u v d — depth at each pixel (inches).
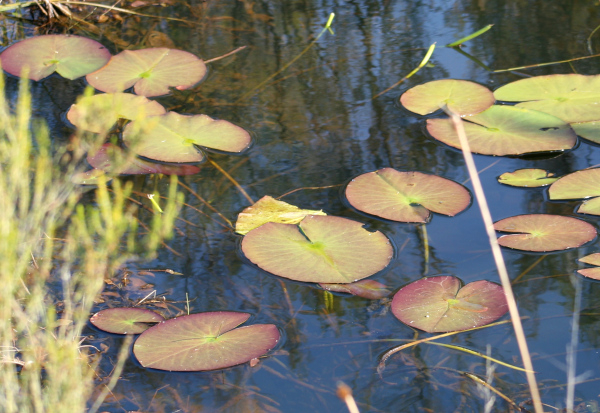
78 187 105.8
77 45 119.9
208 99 114.9
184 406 95.0
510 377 95.8
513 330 97.7
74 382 92.8
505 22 125.4
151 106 112.8
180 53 119.8
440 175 107.3
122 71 117.3
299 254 101.7
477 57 120.0
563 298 99.1
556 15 126.2
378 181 106.5
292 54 121.2
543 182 106.1
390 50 121.6
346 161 108.7
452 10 128.6
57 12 126.2
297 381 95.9
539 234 102.6
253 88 116.3
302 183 106.9
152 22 126.0
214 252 102.3
